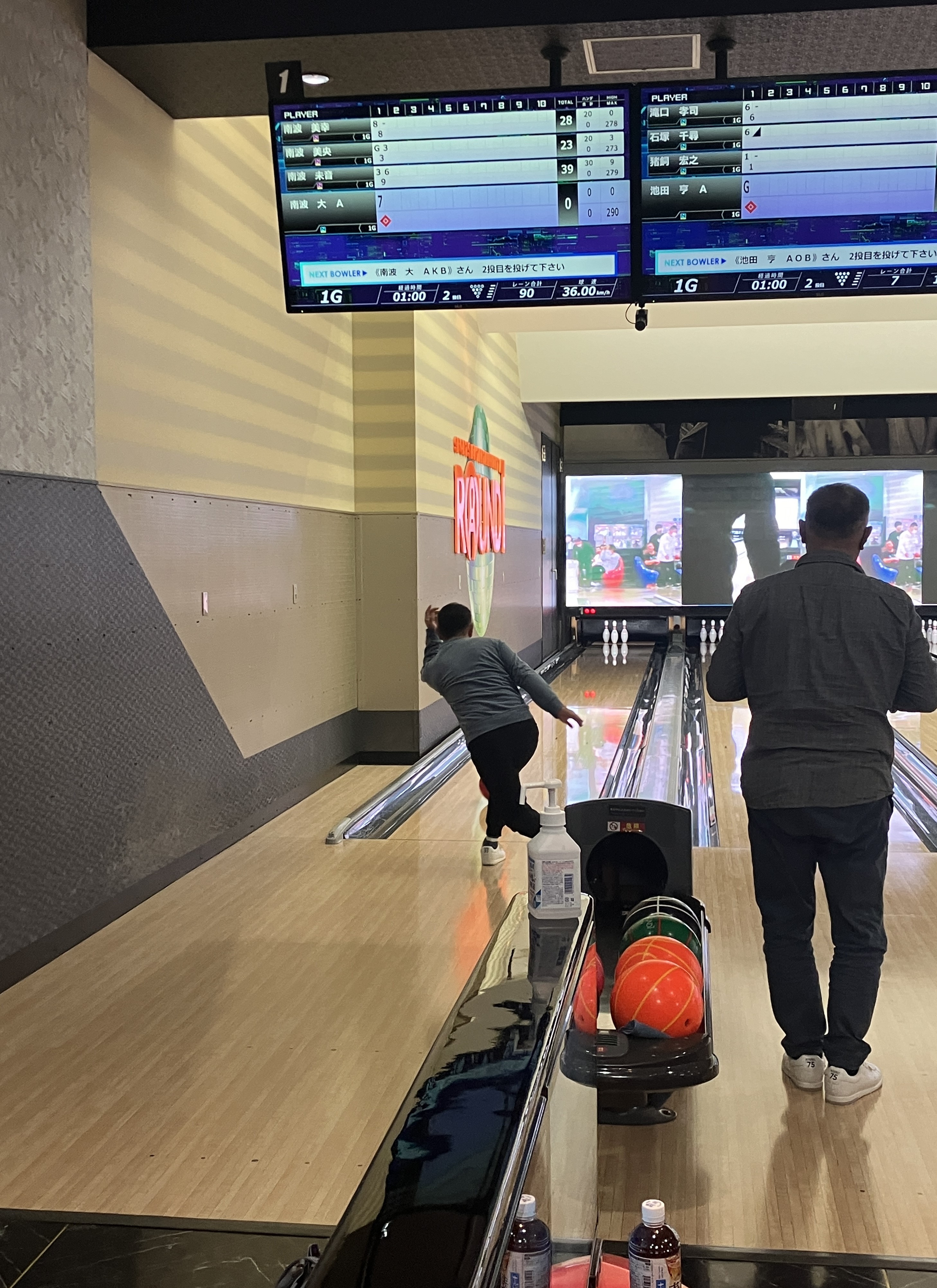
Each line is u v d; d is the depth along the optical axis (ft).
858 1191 7.59
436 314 26.45
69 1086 9.30
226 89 14.37
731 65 13.51
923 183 12.46
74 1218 7.41
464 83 13.97
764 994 11.10
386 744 24.47
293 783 20.29
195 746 16.01
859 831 8.58
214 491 16.81
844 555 8.95
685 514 52.31
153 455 14.82
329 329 22.33
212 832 16.65
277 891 14.78
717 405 51.52
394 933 13.02
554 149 12.73
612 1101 8.50
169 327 15.26
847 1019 8.75
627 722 31.14
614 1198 7.50
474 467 31.81
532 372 41.88
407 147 12.87
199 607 16.16
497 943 6.13
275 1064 9.66
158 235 14.93
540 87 13.00
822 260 12.75
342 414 23.22
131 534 14.10
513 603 40.16
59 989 11.43
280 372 19.62
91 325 13.17
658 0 12.21
